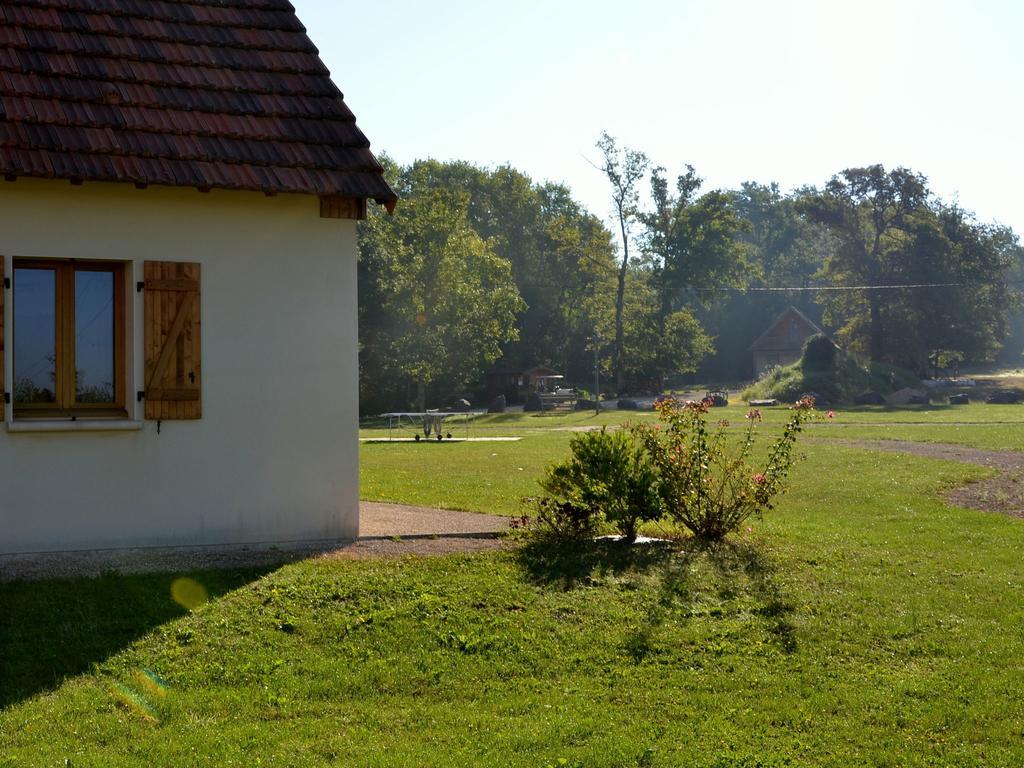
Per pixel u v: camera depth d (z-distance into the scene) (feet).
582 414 174.40
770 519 47.60
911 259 237.86
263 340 34.99
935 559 37.86
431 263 192.75
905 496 56.49
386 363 193.47
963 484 62.49
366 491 54.13
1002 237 248.73
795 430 40.81
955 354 252.21
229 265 34.53
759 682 24.84
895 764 20.21
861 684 24.73
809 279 368.07
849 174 244.42
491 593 30.14
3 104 31.91
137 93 34.42
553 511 37.99
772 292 338.54
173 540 33.86
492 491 55.42
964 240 240.94
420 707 22.82
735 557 35.99
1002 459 76.33
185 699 22.50
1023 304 274.57
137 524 33.42
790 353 300.61
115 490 33.19
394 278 189.88
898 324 239.09
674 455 39.24
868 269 241.96
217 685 23.53
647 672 25.41
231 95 35.96
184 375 33.81
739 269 270.05
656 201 254.47
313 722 21.72
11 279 31.89
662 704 23.41
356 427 36.27
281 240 35.22
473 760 19.79
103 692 22.65
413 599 29.22
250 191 34.63
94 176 31.09
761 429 114.83
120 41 35.86
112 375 34.19
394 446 95.45
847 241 248.11
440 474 65.77
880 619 29.63
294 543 35.09
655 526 41.93
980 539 42.60
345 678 24.12
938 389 225.56
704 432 39.96
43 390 33.37
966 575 35.17
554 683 24.64
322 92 37.37
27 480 32.19
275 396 35.14
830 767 20.02
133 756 19.62
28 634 25.26
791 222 390.83
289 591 28.99
